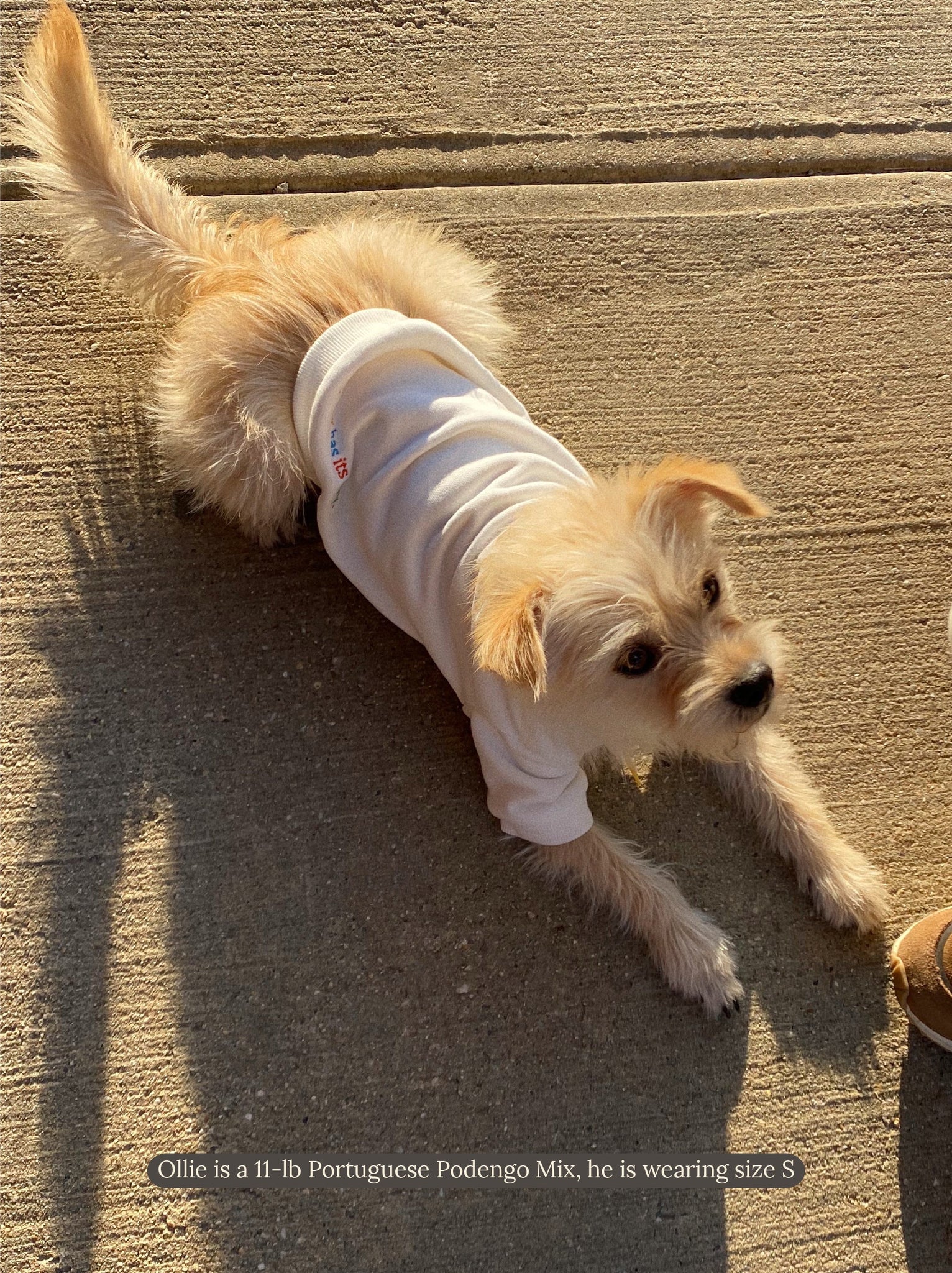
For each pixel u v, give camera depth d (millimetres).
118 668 1024
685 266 1149
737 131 1187
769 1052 959
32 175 997
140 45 1164
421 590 911
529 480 895
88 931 967
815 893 987
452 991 967
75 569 1043
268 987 963
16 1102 930
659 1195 924
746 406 1122
